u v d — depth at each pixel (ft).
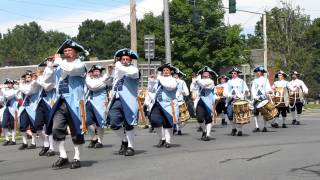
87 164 34.86
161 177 29.55
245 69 171.01
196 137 52.85
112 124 38.96
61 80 33.35
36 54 391.45
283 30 166.09
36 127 41.24
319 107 137.39
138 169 32.35
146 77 83.71
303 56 164.25
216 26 165.68
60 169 33.06
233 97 54.29
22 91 46.06
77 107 33.35
